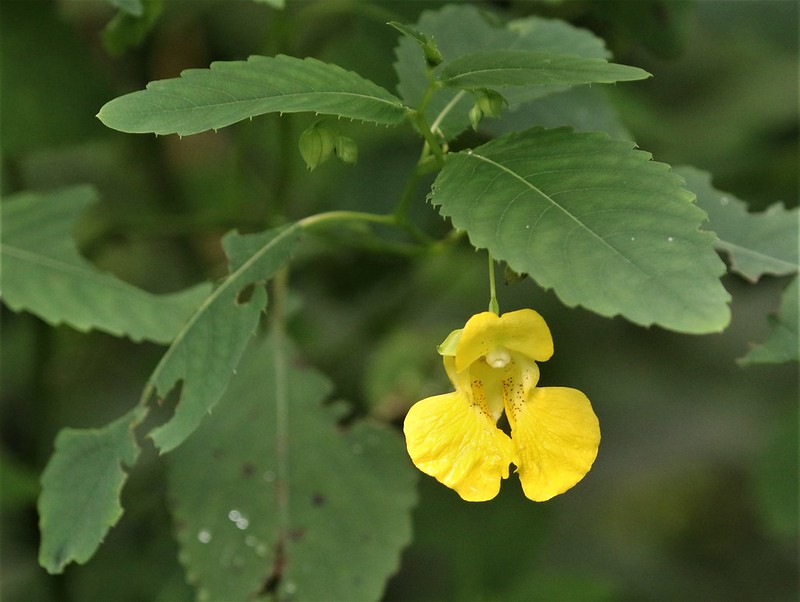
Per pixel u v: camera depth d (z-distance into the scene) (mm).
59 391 529
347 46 489
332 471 426
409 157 493
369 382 476
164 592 458
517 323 359
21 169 503
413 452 356
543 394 361
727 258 409
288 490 425
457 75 364
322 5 465
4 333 537
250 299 377
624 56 514
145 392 376
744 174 517
